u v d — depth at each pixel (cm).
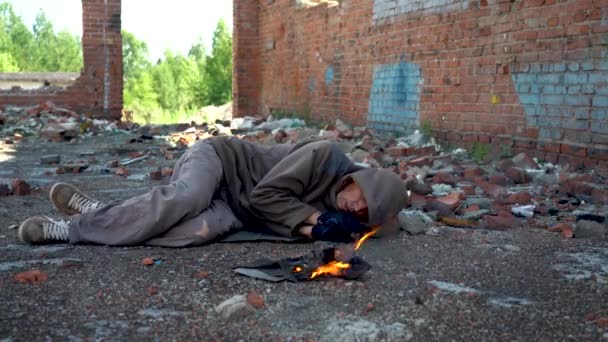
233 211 405
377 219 369
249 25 1689
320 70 1348
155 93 5594
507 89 809
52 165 798
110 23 1580
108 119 1597
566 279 332
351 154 845
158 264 342
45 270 330
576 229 432
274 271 326
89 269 332
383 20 1091
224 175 403
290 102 1506
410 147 868
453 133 912
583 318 277
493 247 395
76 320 266
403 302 292
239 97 1703
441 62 934
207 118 2514
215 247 378
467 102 883
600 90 679
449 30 914
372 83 1136
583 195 568
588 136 695
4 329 254
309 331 259
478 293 303
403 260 361
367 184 371
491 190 595
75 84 1584
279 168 388
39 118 1391
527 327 267
